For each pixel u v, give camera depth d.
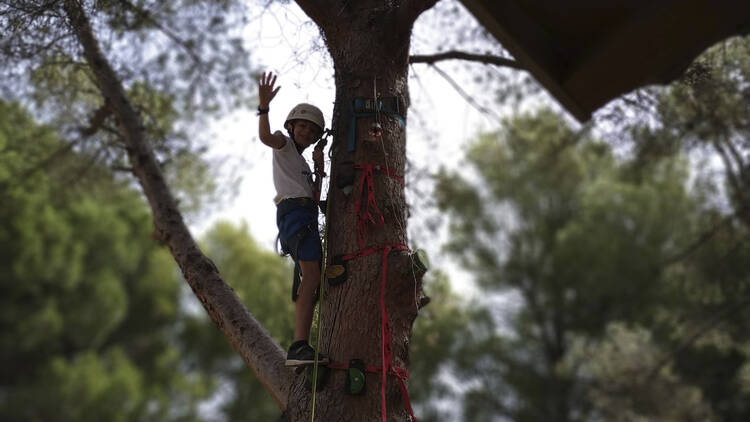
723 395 13.23
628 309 15.83
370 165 3.25
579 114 3.44
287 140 3.42
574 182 16.52
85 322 19.20
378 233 3.17
